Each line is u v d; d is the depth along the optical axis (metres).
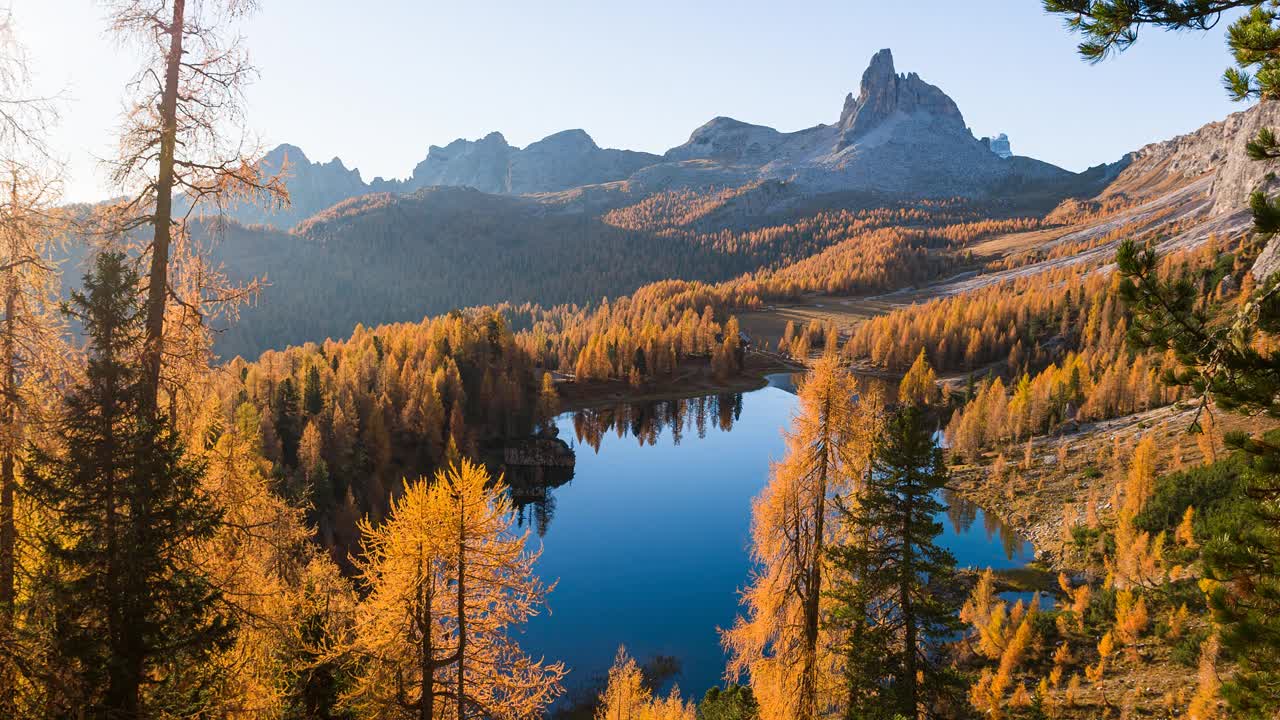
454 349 122.88
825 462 18.09
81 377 11.71
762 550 18.50
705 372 197.25
